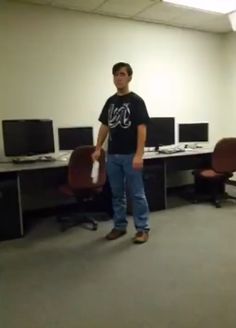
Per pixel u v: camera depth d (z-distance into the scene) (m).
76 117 4.10
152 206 3.93
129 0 3.67
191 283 2.18
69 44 3.97
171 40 4.69
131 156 2.84
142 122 2.75
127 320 1.80
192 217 3.66
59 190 3.49
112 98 2.94
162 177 3.97
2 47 3.61
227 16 4.25
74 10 3.95
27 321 1.82
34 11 3.74
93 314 1.86
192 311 1.86
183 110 4.91
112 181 3.01
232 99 5.11
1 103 3.66
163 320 1.79
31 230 3.41
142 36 4.45
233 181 5.18
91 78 4.14
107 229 3.36
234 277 2.25
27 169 3.16
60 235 3.22
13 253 2.80
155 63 4.59
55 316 1.85
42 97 3.87
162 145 4.41
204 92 5.07
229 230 3.21
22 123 3.54
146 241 2.96
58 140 3.91
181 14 4.16
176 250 2.75
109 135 2.95
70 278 2.31
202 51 4.98
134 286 2.17
